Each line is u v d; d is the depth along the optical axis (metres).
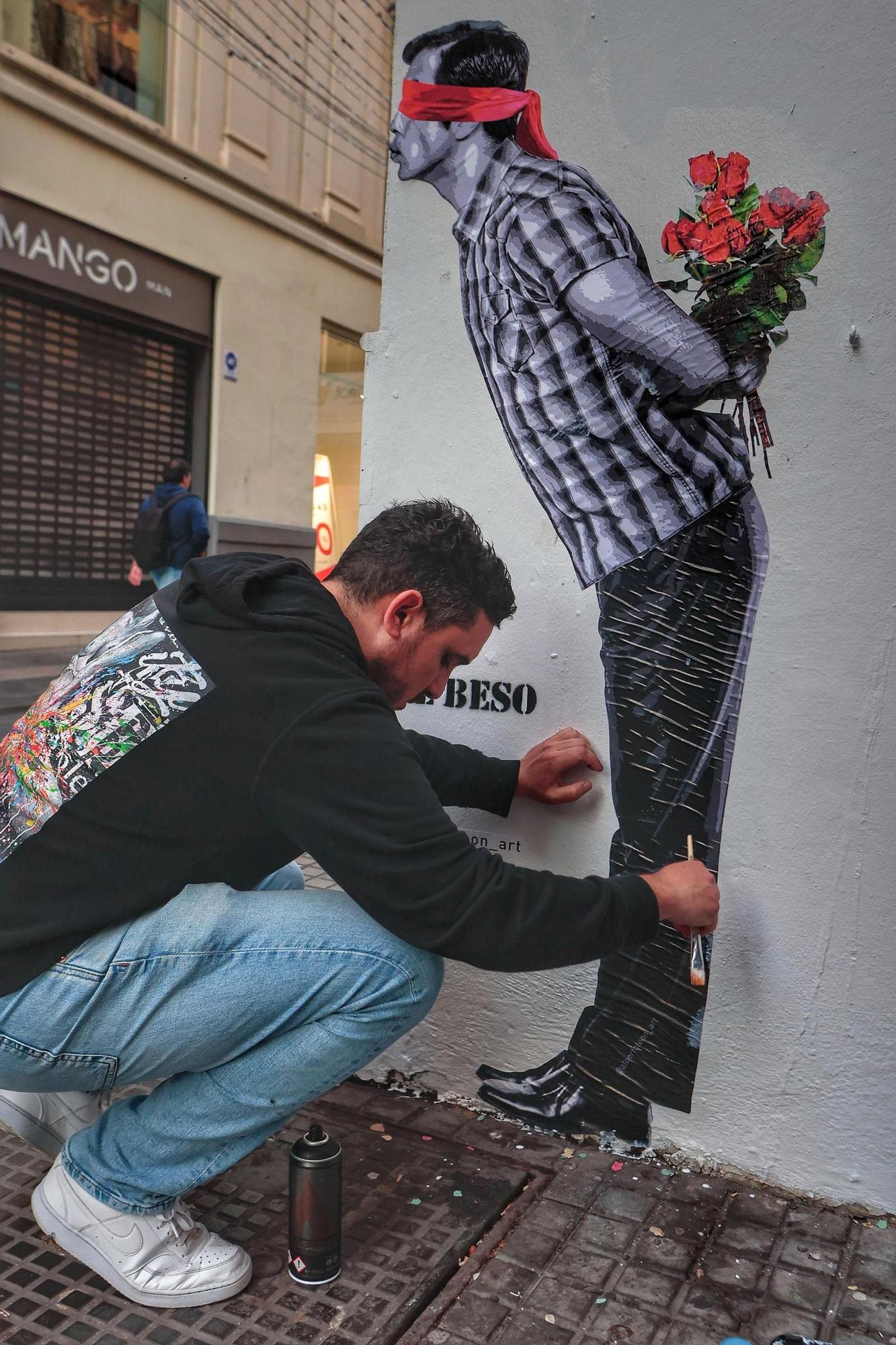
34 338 8.02
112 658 1.45
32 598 8.34
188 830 1.37
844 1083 1.78
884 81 1.63
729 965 1.85
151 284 8.66
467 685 2.06
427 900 1.35
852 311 1.68
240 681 1.36
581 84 1.85
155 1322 1.47
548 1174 1.88
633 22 1.80
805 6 1.68
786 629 1.77
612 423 1.88
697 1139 1.91
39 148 7.54
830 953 1.77
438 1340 1.44
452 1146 1.97
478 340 1.99
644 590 1.88
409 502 1.82
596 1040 1.98
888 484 1.68
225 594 1.42
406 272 2.05
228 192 9.09
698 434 1.81
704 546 1.83
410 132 2.02
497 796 1.98
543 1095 2.04
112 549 8.95
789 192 1.71
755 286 1.75
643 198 1.82
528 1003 2.04
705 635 1.84
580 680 1.95
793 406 1.74
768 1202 1.80
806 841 1.78
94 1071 1.47
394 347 2.08
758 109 1.72
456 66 1.96
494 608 1.59
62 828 1.37
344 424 12.09
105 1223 1.50
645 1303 1.52
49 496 8.37
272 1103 1.53
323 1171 1.53
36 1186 1.78
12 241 7.49
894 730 1.70
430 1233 1.68
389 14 10.62
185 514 8.23
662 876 1.59
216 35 8.49
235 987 1.46
